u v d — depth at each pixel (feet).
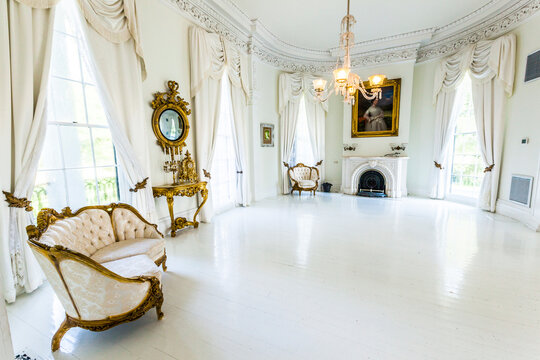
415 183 20.98
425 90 19.69
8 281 6.58
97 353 5.06
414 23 16.46
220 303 6.66
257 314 6.20
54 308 6.53
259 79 18.90
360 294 6.98
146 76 10.39
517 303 6.46
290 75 21.13
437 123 18.78
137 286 5.39
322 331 5.58
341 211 16.20
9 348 2.45
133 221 8.22
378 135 20.76
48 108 7.23
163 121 11.46
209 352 5.05
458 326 5.65
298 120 23.16
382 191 21.08
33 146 6.92
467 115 17.58
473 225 12.84
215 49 13.91
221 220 14.44
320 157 23.49
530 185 12.40
